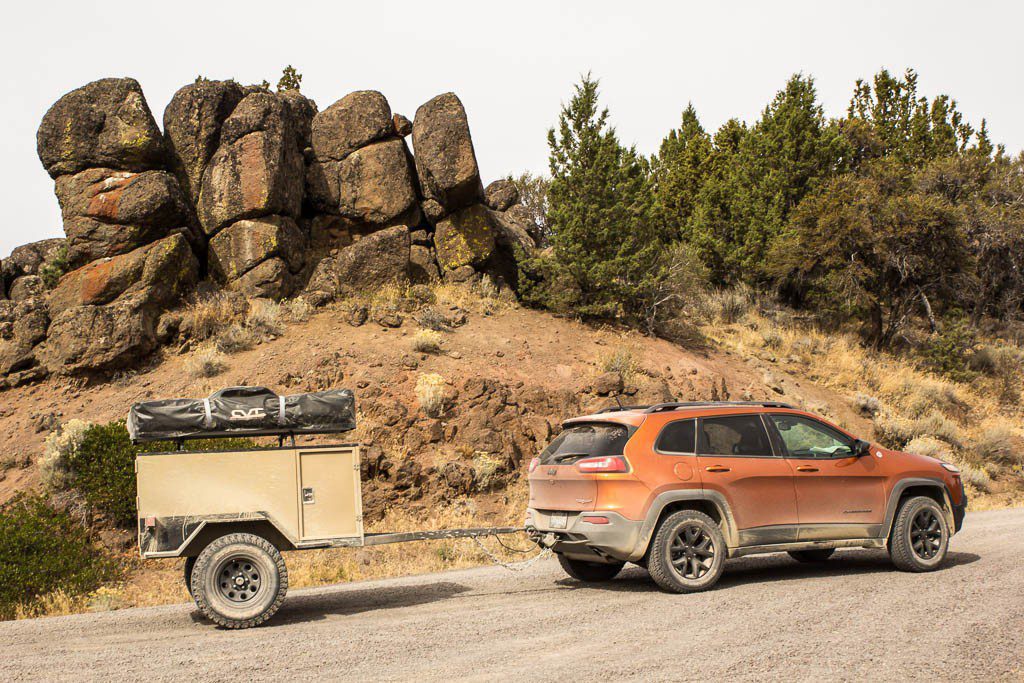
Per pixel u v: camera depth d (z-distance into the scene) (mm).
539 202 26578
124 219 19156
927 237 28312
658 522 7543
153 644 6246
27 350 17688
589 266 22031
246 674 5051
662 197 37250
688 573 7547
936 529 8344
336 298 20469
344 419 7727
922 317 33125
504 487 15320
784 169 32562
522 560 11469
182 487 7129
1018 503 18172
